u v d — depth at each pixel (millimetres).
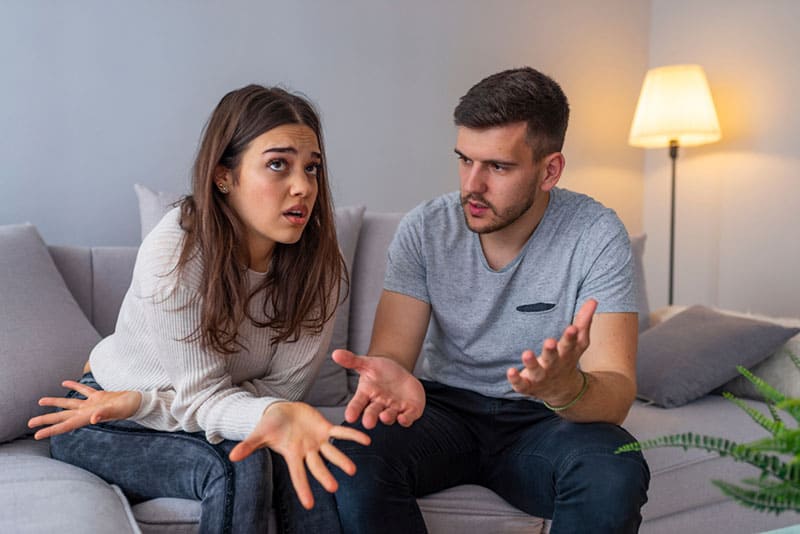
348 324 2139
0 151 2291
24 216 2332
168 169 2498
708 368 2039
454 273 1668
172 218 1438
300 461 1149
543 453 1452
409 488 1450
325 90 2734
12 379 1608
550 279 1619
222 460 1331
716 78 3059
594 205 1654
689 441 822
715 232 3076
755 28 2896
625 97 3316
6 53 2281
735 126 2984
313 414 1196
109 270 2025
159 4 2463
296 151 1395
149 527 1342
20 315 1703
